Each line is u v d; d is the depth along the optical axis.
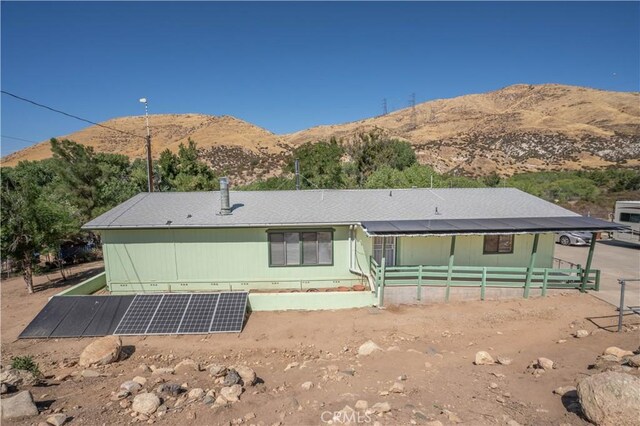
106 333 10.58
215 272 14.12
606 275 15.52
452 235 12.23
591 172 57.62
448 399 5.72
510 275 12.68
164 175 31.23
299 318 11.59
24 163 43.81
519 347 8.98
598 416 4.50
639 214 21.69
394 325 10.80
